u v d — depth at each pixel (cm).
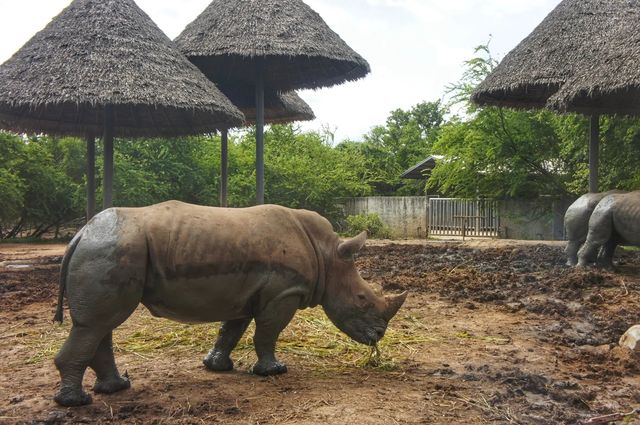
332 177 3278
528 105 1881
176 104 1248
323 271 599
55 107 1470
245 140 3516
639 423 482
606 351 695
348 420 471
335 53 1606
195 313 539
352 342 711
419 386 561
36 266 1573
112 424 465
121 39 1316
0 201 2581
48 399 518
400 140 4878
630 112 1602
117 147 2908
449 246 2023
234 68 1764
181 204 550
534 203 2419
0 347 714
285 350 673
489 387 562
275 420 471
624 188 2025
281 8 1662
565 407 520
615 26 1572
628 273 1275
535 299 1002
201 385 557
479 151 2394
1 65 1313
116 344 701
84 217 3061
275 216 577
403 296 620
